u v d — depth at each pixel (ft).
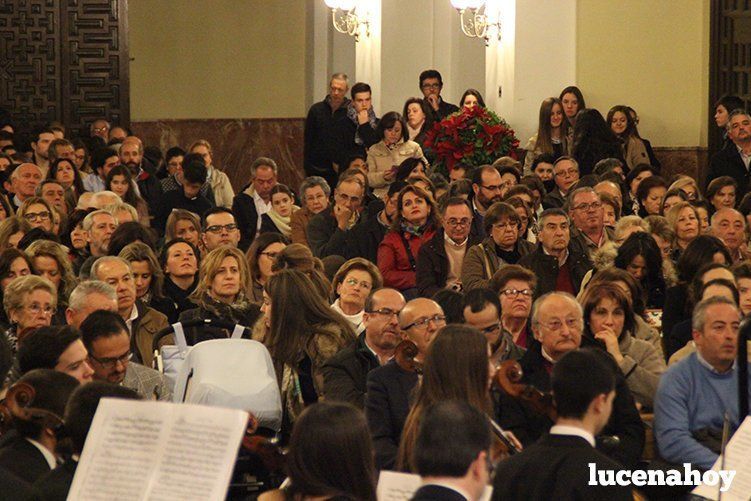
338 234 46.55
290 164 80.59
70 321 30.42
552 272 40.09
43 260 35.99
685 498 25.71
